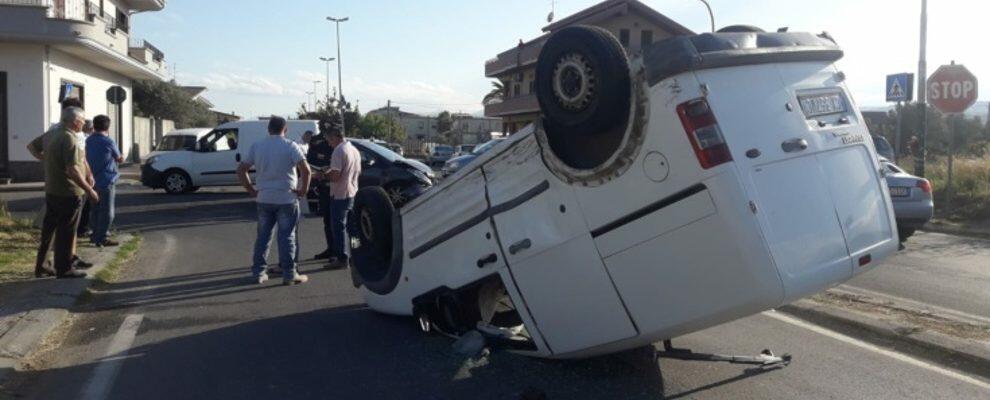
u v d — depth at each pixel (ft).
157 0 112.27
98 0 96.73
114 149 36.52
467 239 18.58
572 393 17.12
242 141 67.51
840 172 15.58
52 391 17.38
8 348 19.45
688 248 14.16
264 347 20.77
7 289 25.88
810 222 14.58
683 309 14.55
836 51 16.60
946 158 72.79
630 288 15.16
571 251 15.96
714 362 19.26
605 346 16.08
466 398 16.92
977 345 19.95
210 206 58.18
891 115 119.44
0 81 77.92
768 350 19.29
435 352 20.16
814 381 18.04
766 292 13.71
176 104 173.47
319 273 31.45
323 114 210.79
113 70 105.70
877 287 29.86
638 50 14.52
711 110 13.89
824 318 23.62
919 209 43.11
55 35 76.48
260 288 28.37
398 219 21.36
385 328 22.54
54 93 81.87
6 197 62.85
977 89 53.72
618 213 14.96
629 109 14.49
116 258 33.60
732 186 13.58
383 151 55.62
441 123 329.11
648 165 14.34
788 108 15.02
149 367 19.12
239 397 17.04
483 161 17.84
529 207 16.81
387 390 17.47
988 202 55.42
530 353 17.94
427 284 20.27
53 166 27.61
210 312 24.66
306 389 17.56
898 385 17.87
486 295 19.54
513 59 170.30
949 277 32.30
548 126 16.12
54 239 28.53
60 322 22.99
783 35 15.75
